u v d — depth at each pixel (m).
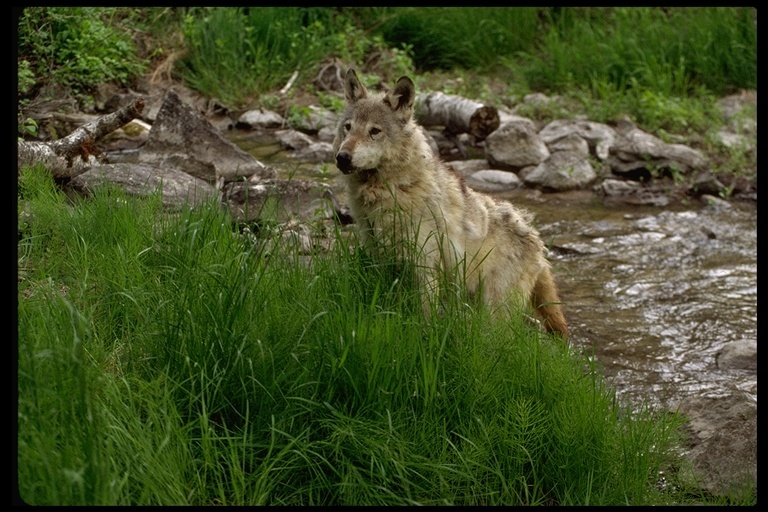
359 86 8.30
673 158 16.81
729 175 16.95
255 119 18.70
